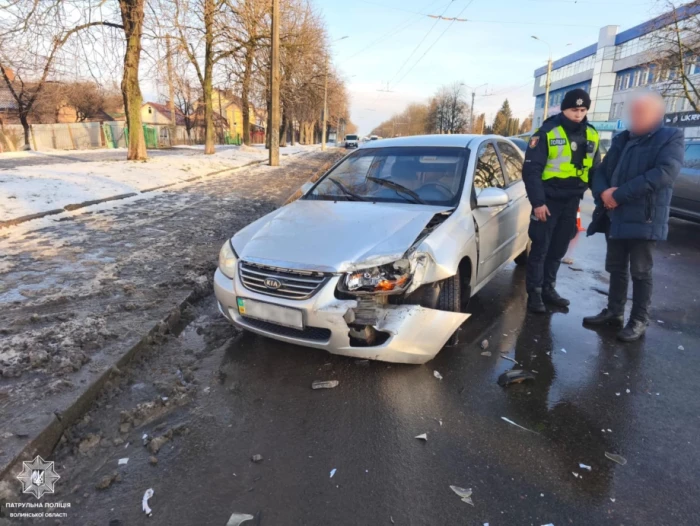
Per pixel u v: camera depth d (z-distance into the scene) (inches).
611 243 149.4
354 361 126.4
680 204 314.7
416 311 112.0
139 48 629.9
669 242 289.3
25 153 940.6
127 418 100.1
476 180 153.4
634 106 134.0
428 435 97.1
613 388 116.3
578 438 96.9
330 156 1291.8
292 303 112.0
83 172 491.8
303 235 124.0
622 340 142.7
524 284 198.8
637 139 136.4
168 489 82.0
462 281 137.5
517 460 90.0
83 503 78.6
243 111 1310.3
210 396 110.7
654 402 110.5
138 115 657.0
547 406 108.3
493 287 194.2
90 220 286.8
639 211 135.8
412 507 78.2
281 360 127.4
